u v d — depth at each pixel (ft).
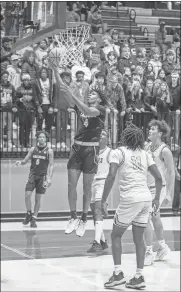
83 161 24.99
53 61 23.77
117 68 57.21
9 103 49.67
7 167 48.01
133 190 25.09
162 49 69.46
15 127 50.83
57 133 50.70
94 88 25.18
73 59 28.48
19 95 49.85
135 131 25.50
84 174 25.07
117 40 67.56
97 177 32.60
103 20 80.64
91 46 54.13
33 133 50.14
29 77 49.65
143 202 25.08
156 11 86.53
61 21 21.67
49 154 43.21
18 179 48.11
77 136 25.00
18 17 27.68
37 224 45.14
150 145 30.14
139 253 25.81
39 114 50.03
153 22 84.99
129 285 25.62
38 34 23.38
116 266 25.85
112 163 25.25
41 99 49.85
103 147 32.45
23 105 49.73
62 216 48.14
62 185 49.08
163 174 29.94
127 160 25.25
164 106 53.21
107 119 50.11
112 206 49.93
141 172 25.38
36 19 24.45
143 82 55.36
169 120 53.16
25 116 49.93
